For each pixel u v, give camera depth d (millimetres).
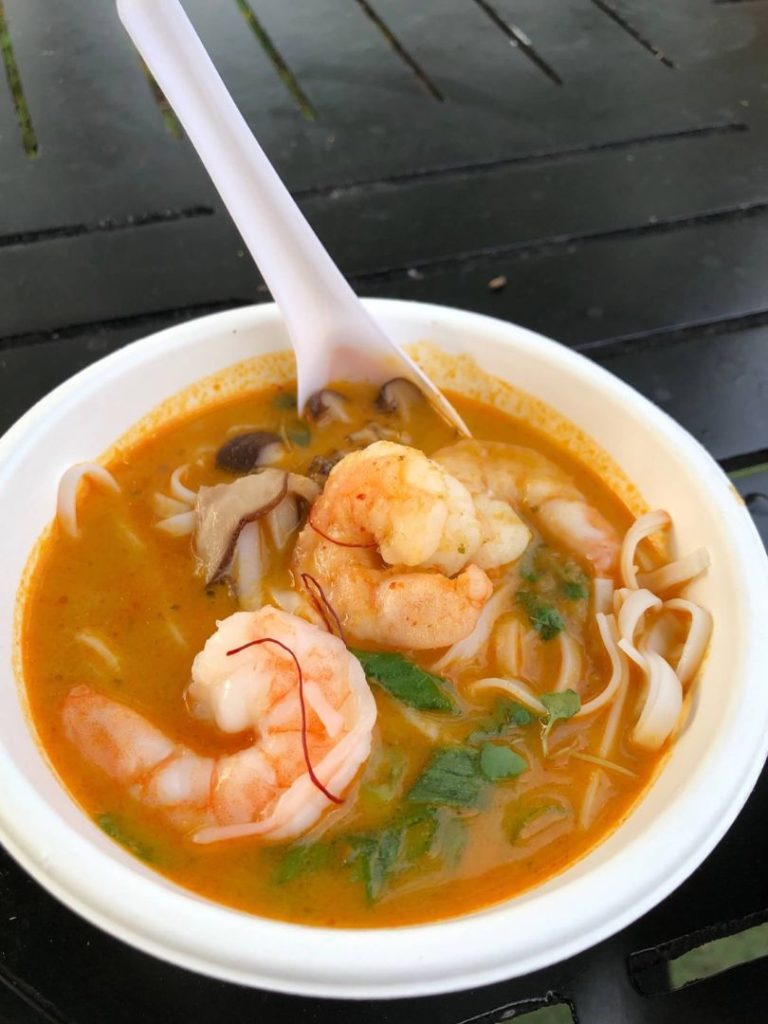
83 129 330
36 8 384
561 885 136
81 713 168
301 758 157
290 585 195
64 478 197
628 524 213
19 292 274
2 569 179
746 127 357
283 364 232
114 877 128
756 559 179
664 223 316
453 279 292
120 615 190
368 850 158
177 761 161
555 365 218
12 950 155
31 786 138
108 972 153
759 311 287
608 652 185
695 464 196
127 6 187
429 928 126
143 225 299
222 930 124
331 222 307
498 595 196
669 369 268
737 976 157
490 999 153
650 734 169
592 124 353
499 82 369
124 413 213
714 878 169
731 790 145
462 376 233
